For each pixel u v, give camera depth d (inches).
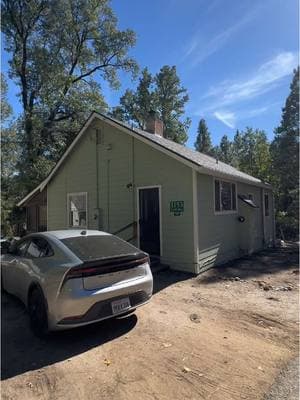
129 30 1016.2
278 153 900.0
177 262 410.6
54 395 137.5
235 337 196.2
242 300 275.1
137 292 204.4
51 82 938.7
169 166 425.4
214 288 319.6
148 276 215.8
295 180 879.7
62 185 570.3
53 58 958.4
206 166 411.2
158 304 261.0
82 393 138.6
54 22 938.7
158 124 615.5
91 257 195.9
